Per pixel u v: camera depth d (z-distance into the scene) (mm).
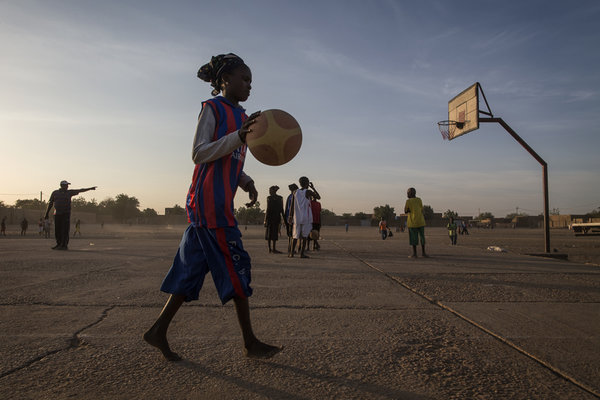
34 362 2084
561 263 7188
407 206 8305
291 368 2023
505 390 1775
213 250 2045
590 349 2314
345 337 2541
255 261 7289
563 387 1811
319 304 3492
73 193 9617
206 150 1978
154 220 100688
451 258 8055
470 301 3646
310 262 7102
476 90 13969
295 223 8070
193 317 3010
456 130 15203
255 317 3035
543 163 11633
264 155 2086
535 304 3537
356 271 5766
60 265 6270
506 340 2480
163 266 6191
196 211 2066
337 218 108062
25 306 3369
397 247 11750
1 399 1655
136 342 2420
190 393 1730
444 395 1724
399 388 1792
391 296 3881
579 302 3631
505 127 12711
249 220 92625
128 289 4164
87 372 1958
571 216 91625
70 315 3068
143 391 1747
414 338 2527
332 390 1767
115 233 33125
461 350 2311
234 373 1955
